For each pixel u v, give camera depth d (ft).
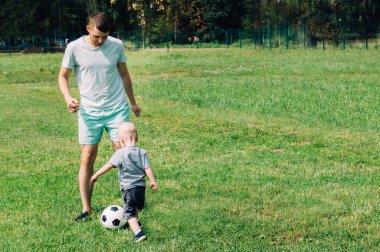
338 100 56.54
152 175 19.08
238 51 171.12
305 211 21.90
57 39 238.68
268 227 20.10
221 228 20.06
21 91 78.54
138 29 234.79
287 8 207.31
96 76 21.36
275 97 60.08
